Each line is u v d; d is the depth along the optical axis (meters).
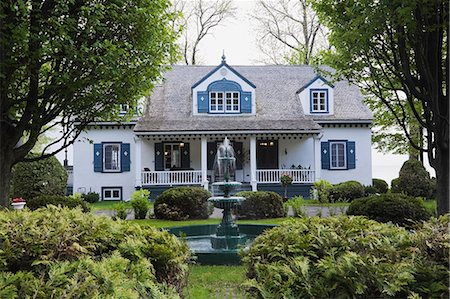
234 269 7.20
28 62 7.82
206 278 6.48
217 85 24.67
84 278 2.50
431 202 19.14
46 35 7.82
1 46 7.51
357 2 7.86
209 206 14.91
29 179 16.70
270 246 3.47
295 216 14.47
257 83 27.02
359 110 25.59
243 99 24.70
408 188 20.78
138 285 2.81
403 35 7.90
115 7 8.15
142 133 22.17
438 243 3.06
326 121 24.72
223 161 9.98
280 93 26.39
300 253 3.20
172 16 9.68
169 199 14.50
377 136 23.91
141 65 9.06
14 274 2.55
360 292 2.70
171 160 24.88
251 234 10.74
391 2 7.23
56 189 17.06
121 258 2.81
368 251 3.14
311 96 25.33
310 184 23.42
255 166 23.12
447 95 8.42
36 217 3.29
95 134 23.98
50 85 8.33
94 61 7.79
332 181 24.95
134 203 14.68
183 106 24.92
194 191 14.68
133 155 24.19
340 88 27.20
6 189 8.59
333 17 8.78
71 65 8.41
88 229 3.26
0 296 2.27
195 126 22.89
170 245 3.64
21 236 2.87
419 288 2.83
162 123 23.20
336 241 3.22
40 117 8.95
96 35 8.52
